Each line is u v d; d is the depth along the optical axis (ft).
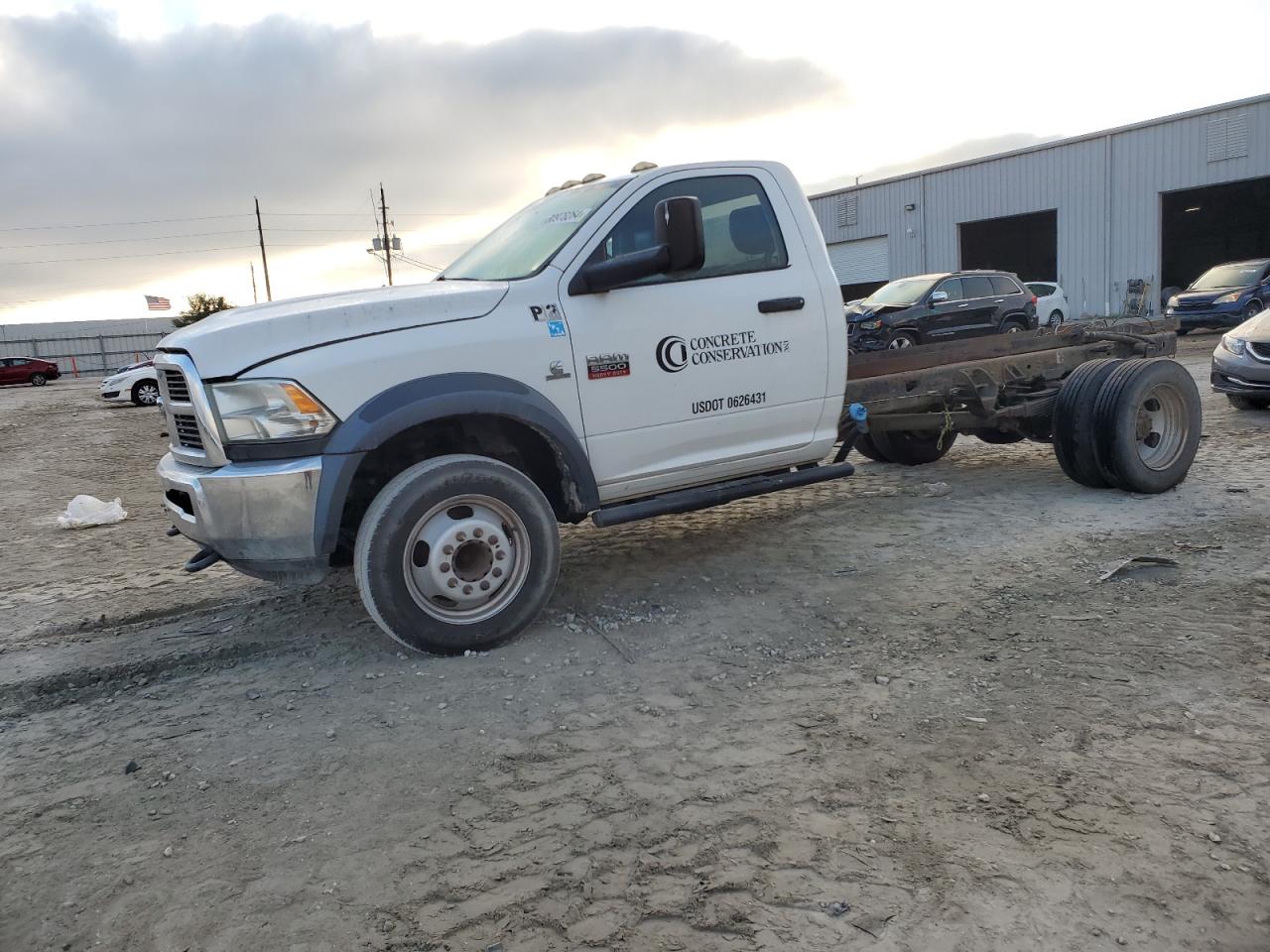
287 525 12.44
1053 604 14.42
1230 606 13.75
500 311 13.61
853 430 18.67
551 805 9.45
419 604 13.14
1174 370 20.59
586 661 13.21
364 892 8.18
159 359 13.78
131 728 12.04
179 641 15.55
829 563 17.38
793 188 16.80
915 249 112.27
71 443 46.83
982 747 10.14
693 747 10.53
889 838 8.54
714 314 15.40
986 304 64.75
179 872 8.67
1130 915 7.38
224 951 7.52
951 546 17.93
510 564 13.70
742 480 16.55
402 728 11.40
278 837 9.15
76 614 17.81
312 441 12.42
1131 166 93.66
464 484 13.15
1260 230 127.13
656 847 8.61
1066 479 23.32
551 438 13.80
